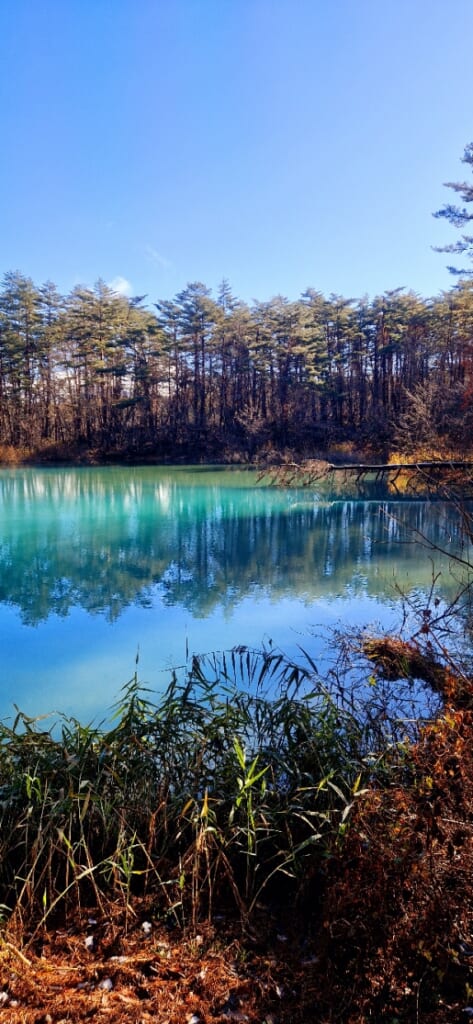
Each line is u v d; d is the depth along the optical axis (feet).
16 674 14.93
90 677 14.74
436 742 6.73
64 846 6.49
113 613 20.08
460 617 17.17
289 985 4.93
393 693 12.16
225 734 8.55
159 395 125.90
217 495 54.95
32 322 118.01
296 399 104.17
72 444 113.19
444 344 93.25
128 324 117.08
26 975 5.04
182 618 19.45
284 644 16.58
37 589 23.40
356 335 109.50
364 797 6.54
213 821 6.68
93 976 5.07
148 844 6.63
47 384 119.24
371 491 52.49
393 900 5.09
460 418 44.70
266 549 30.91
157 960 5.26
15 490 62.64
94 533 36.52
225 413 115.34
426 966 4.67
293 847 6.47
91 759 7.72
